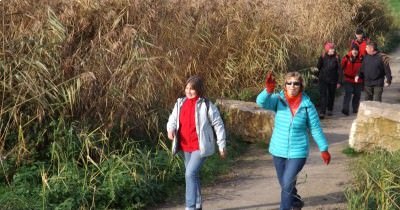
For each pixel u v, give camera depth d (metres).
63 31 7.90
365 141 9.33
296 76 6.30
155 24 9.02
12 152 7.53
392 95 15.48
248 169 8.84
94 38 8.25
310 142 10.27
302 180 8.14
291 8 16.14
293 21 14.44
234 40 12.58
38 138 7.64
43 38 7.84
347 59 13.26
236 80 12.35
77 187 7.12
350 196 6.79
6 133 7.49
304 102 6.33
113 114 8.03
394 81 17.33
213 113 6.61
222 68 12.16
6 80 7.50
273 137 6.52
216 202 7.42
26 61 7.53
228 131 10.29
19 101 7.52
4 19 7.99
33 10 8.16
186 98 6.74
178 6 10.61
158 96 8.99
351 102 14.57
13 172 7.43
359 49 13.26
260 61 12.65
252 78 12.61
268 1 13.45
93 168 7.51
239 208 7.19
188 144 6.65
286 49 12.84
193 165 6.60
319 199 7.42
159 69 9.11
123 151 7.94
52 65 7.77
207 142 6.58
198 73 11.34
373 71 12.06
